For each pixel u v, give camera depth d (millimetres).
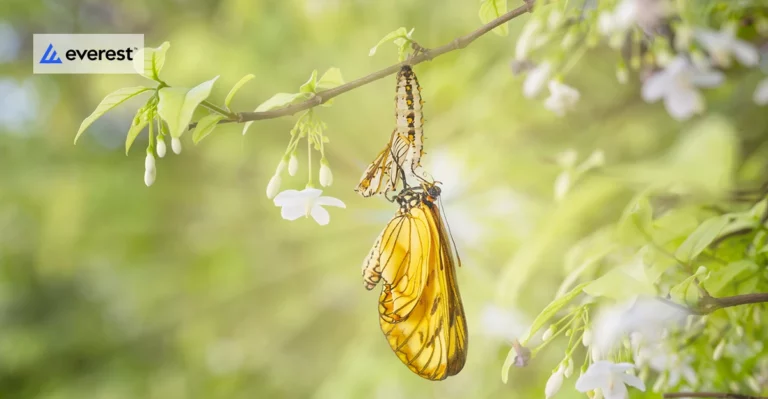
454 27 525
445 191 480
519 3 437
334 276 731
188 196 879
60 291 1136
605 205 410
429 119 533
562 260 420
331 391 606
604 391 299
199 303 897
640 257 312
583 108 512
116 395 979
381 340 607
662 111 501
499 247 475
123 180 861
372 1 562
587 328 306
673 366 331
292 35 679
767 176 396
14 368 1071
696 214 341
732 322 327
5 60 940
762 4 340
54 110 933
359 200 662
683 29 318
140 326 1033
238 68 669
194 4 844
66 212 834
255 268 818
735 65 415
